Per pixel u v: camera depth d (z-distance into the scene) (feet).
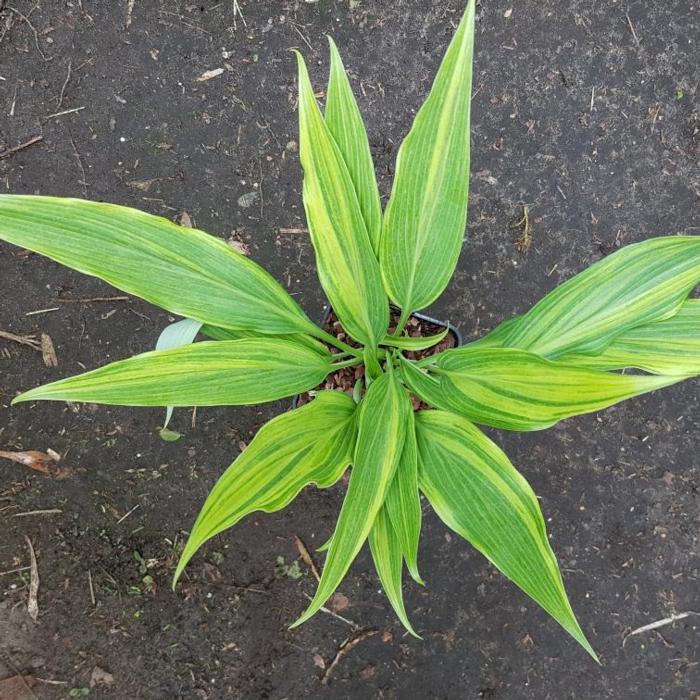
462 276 3.11
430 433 2.24
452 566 3.11
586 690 3.12
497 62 3.13
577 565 3.14
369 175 2.18
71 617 3.06
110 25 3.07
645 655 3.13
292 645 3.09
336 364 2.38
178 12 3.08
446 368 2.25
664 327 2.27
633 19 3.13
